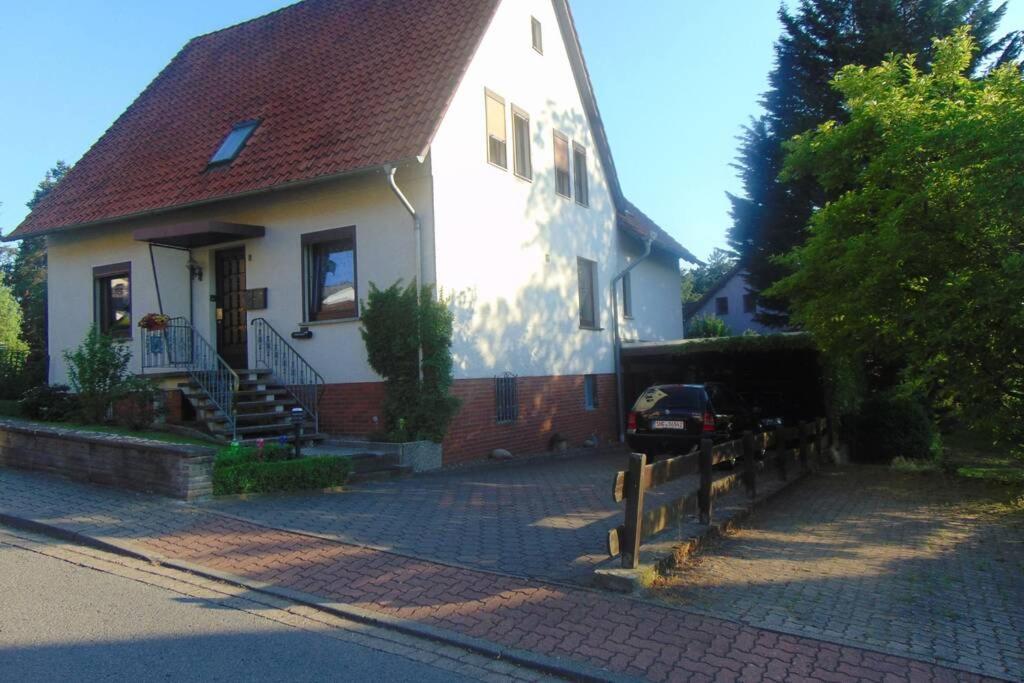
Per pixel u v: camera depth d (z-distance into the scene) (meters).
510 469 13.21
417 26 15.17
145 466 9.20
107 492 9.20
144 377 13.31
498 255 14.68
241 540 7.34
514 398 15.02
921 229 10.12
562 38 18.02
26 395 14.46
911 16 25.22
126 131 17.67
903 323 10.94
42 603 5.68
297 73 15.88
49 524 7.76
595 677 4.55
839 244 11.65
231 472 9.04
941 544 8.46
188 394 12.81
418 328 12.39
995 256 9.86
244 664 4.66
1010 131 8.89
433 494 10.03
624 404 20.09
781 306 28.77
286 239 13.92
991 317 9.58
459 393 13.27
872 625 5.66
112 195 15.50
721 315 50.09
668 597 6.05
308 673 4.57
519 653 4.88
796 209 27.23
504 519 8.58
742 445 9.98
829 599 6.26
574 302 17.84
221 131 15.39
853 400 16.91
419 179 12.81
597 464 14.17
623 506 9.46
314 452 11.59
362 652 4.93
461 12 14.84
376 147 12.38
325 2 18.23
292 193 13.89
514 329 15.17
